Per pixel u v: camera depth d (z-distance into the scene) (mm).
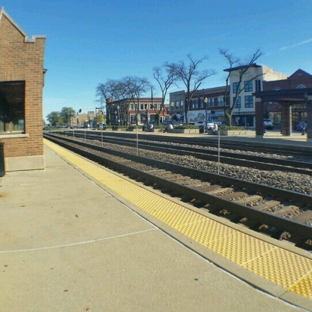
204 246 4625
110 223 5691
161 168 13836
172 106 93125
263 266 3990
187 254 4375
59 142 35750
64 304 3256
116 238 4984
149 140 33812
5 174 10914
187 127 45625
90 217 6055
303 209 7371
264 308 3137
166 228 5371
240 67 49781
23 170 11766
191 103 84250
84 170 11922
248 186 9156
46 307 3211
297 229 5770
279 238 5934
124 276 3801
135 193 8039
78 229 5410
